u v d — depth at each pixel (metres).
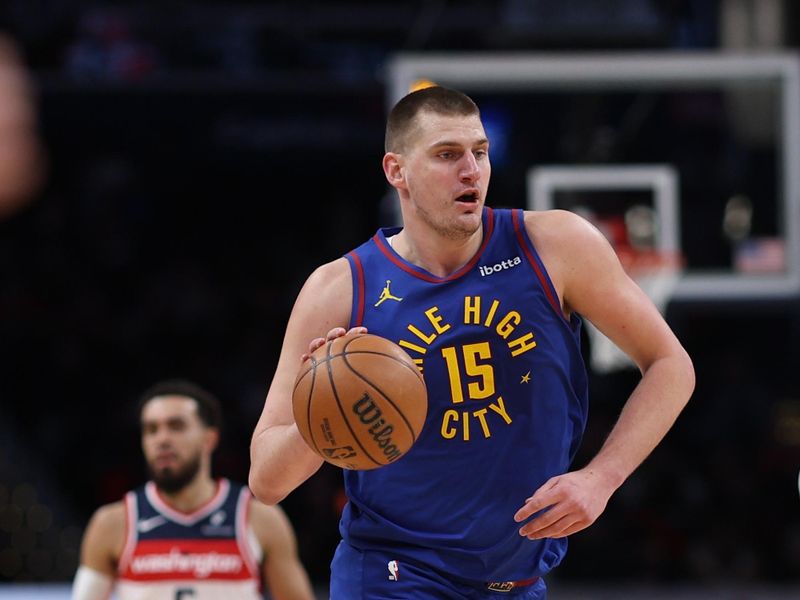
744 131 10.91
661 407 3.38
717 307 11.30
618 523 13.38
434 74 9.80
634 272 10.05
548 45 10.14
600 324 3.51
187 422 5.72
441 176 3.31
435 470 3.41
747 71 10.07
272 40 15.71
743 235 11.86
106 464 15.23
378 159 16.88
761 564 13.33
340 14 15.76
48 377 16.38
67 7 15.99
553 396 3.43
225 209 18.36
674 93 14.72
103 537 5.83
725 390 15.77
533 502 3.13
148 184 18.02
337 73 15.62
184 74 15.45
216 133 15.63
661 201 10.08
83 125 15.23
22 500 14.31
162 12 15.73
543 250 3.46
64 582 14.00
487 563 3.46
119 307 17.22
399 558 3.48
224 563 5.76
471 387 3.37
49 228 17.55
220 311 17.11
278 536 5.86
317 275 3.55
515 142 12.55
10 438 14.89
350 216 18.31
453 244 3.40
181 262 17.80
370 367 3.02
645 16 10.09
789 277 10.42
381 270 3.50
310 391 3.04
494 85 9.95
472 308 3.39
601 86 10.12
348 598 3.58
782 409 16.31
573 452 3.62
